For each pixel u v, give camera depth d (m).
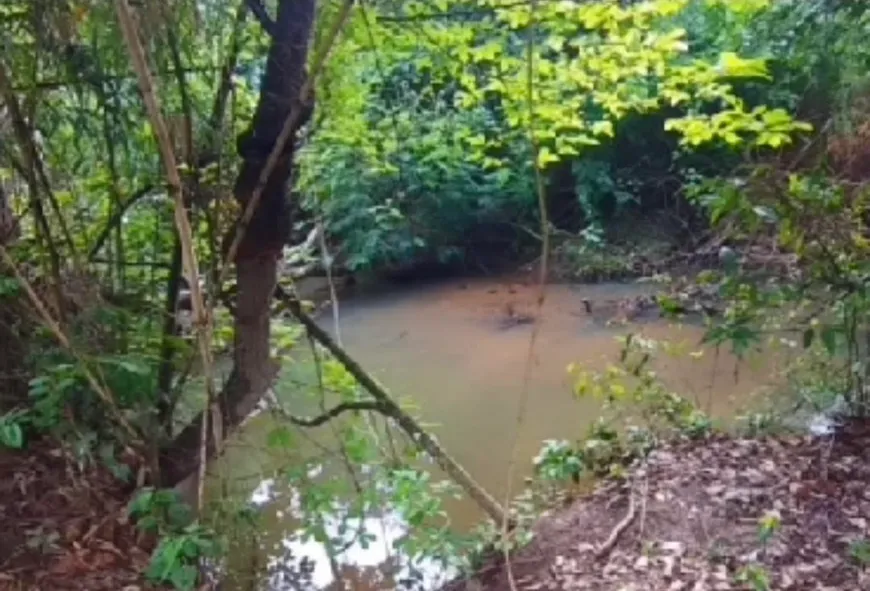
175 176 2.32
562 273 8.37
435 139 5.97
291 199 3.33
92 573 2.80
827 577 3.03
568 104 3.86
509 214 8.94
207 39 2.91
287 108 2.91
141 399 3.11
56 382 2.85
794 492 3.62
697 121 3.89
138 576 2.82
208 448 3.22
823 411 4.36
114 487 3.18
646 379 4.68
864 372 4.22
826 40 5.06
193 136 3.06
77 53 2.73
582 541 3.44
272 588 3.19
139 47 2.15
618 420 4.55
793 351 4.91
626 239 8.49
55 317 3.05
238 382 3.27
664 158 8.59
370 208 7.57
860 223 4.03
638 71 3.64
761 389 4.79
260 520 3.46
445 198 8.55
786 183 4.11
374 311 7.74
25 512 2.96
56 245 3.17
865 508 3.46
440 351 6.45
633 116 8.46
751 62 3.69
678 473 3.90
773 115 3.83
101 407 3.08
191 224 3.04
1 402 3.08
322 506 3.33
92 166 3.25
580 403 5.07
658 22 4.75
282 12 2.89
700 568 3.16
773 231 4.18
